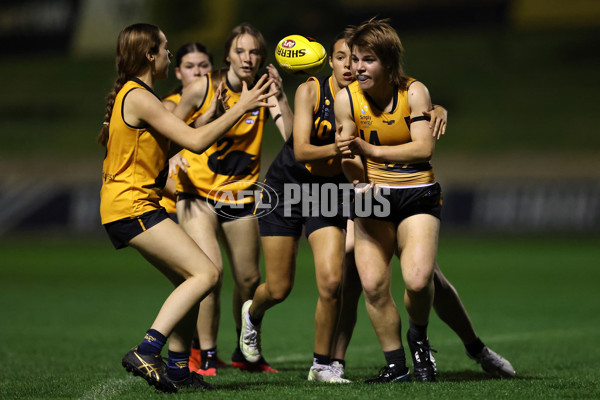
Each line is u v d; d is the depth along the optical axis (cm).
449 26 17162
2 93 16738
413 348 1638
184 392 1434
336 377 1664
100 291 4797
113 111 1436
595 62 15150
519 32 16812
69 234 9519
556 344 2581
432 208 1561
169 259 1424
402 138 1543
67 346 2577
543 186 8819
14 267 6469
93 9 17912
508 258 6869
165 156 1477
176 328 1494
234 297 2088
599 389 1470
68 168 11712
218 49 16188
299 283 5284
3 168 11850
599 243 8131
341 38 1672
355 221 1595
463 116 13625
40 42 18412
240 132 1984
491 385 1507
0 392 1519
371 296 1567
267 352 2498
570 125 12738
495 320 3344
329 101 1697
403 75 1509
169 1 16388
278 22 15712
